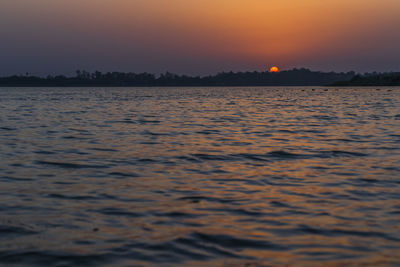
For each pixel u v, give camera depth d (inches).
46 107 2229.3
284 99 3467.0
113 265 270.5
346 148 758.5
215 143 828.6
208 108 2124.8
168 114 1668.3
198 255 285.7
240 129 1089.4
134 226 343.0
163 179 516.7
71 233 326.3
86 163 619.2
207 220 358.6
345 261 276.2
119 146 786.8
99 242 308.0
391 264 271.1
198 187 475.5
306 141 855.1
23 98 3833.7
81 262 274.7
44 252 289.9
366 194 443.8
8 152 714.2
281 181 505.4
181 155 689.0
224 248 298.0
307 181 505.0
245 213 378.3
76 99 3558.1
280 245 303.6
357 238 316.5
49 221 354.6
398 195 438.3
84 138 902.4
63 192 451.8
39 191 454.9
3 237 316.8
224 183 495.8
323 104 2477.9
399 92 5467.5
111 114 1665.8
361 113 1657.2
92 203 409.7
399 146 774.5
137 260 277.7
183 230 333.7
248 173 551.5
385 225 345.1
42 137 919.0
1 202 411.5
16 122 1293.1
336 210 386.9
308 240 313.1
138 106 2335.1
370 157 663.8
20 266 269.0
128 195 440.5
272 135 959.0
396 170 562.9
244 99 3518.7
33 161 632.4
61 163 618.2
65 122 1293.1
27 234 323.6
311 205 403.9
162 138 904.9
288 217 366.9
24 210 385.4
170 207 396.8
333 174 542.6
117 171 563.5
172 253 288.8
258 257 283.0
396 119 1363.2
